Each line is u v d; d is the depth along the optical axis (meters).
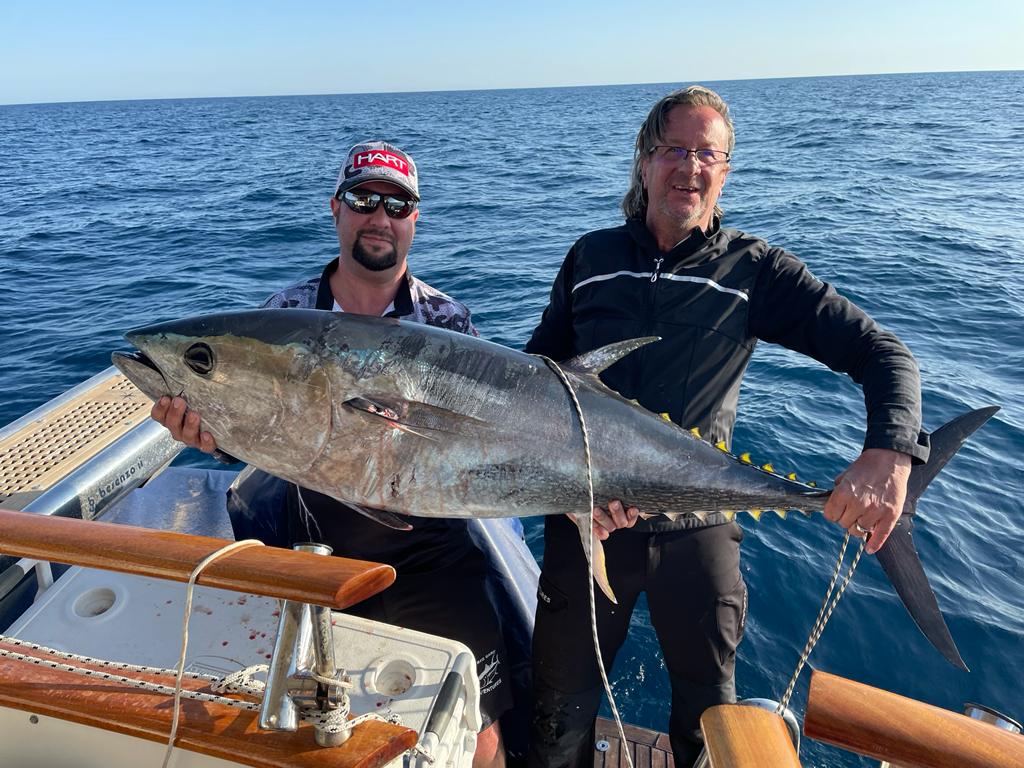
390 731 1.44
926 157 27.30
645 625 4.01
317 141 46.34
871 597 4.15
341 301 3.33
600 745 2.99
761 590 4.21
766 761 1.27
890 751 1.22
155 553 1.35
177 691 1.40
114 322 9.27
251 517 3.31
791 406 6.50
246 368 2.30
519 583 3.42
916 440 2.29
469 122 64.50
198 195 22.61
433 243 14.66
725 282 2.86
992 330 8.40
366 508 2.50
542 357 2.55
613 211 18.06
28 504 2.95
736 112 62.16
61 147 46.47
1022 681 3.61
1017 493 5.07
